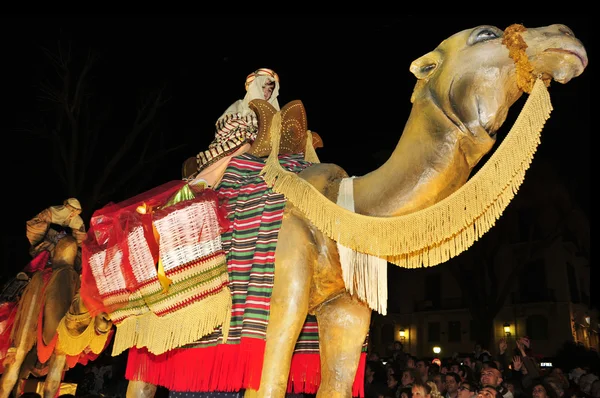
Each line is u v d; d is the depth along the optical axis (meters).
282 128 3.96
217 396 3.73
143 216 3.55
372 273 3.39
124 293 3.59
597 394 8.16
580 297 43.50
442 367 11.69
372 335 47.47
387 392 11.84
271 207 3.46
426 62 3.40
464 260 33.34
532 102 3.16
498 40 3.28
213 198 3.56
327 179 3.55
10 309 5.85
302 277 3.30
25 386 6.09
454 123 3.25
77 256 6.10
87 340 4.65
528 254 30.30
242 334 3.21
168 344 3.39
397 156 3.38
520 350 10.37
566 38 3.15
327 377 3.55
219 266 3.43
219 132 4.19
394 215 3.31
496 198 3.17
